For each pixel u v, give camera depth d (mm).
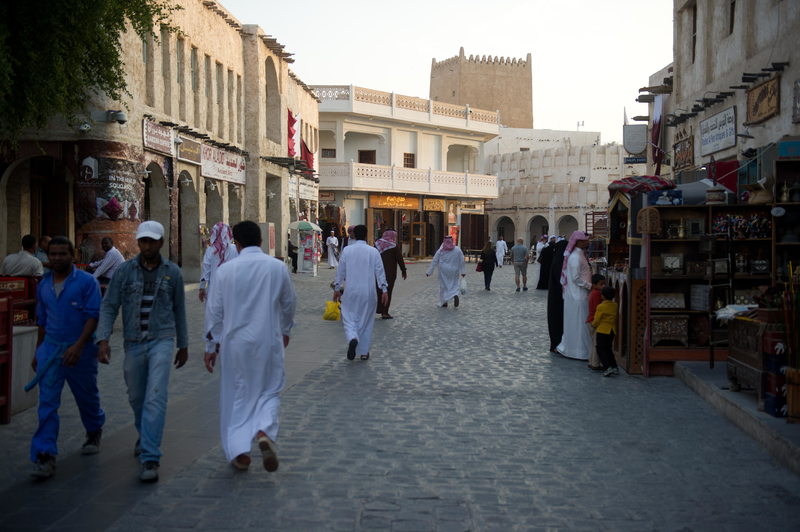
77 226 14742
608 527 3947
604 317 8344
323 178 37812
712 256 8492
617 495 4445
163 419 4746
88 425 5145
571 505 4266
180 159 18297
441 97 73312
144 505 4195
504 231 60750
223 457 5133
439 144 43812
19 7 8891
